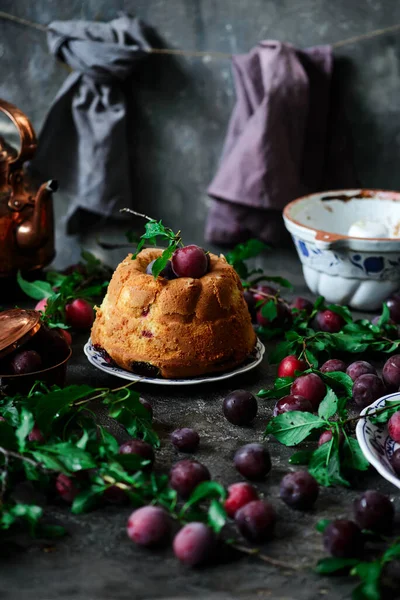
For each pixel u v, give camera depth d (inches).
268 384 44.3
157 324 42.2
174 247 41.6
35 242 52.2
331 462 35.7
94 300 54.1
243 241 65.7
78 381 44.3
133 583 30.8
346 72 64.2
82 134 65.1
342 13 63.2
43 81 67.9
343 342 45.5
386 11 62.8
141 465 34.1
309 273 53.8
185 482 34.3
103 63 62.7
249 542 32.5
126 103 66.7
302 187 64.2
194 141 67.6
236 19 64.5
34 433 36.4
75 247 71.1
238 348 43.3
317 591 30.5
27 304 53.6
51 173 66.3
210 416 41.0
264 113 60.6
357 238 50.1
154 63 65.9
